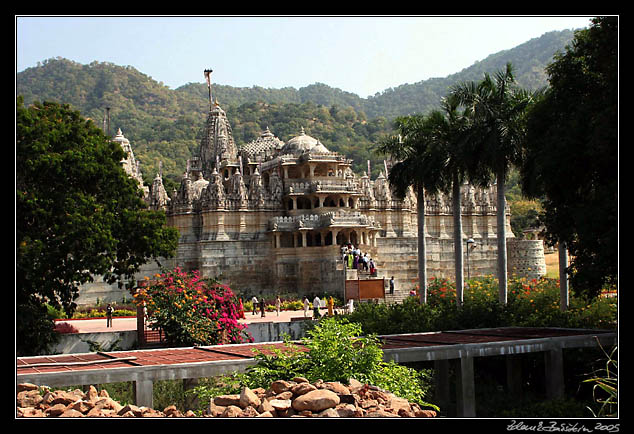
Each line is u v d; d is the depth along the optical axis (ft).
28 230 118.73
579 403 65.16
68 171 123.65
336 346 52.95
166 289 100.12
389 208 286.66
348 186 264.72
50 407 45.44
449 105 145.18
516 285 161.38
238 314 107.45
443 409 74.13
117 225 131.95
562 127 94.94
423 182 147.13
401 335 82.84
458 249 142.41
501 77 135.33
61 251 116.06
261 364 53.57
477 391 86.02
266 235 257.34
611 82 81.71
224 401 44.19
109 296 224.74
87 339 116.57
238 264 251.19
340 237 258.16
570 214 95.20
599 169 88.33
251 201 259.80
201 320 98.68
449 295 156.87
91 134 141.38
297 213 261.65
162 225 145.69
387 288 246.88
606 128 80.02
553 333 80.79
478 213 309.83
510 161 132.98
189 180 262.47
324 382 48.26
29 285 112.57
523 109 130.31
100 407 44.78
